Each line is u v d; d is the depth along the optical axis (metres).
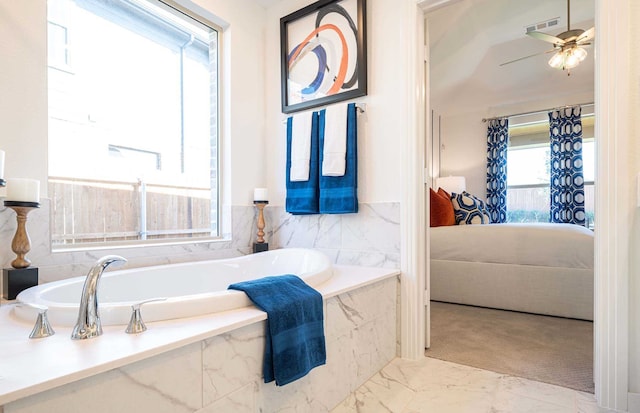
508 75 4.24
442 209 3.33
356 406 1.43
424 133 2.02
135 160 2.12
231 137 2.44
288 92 2.54
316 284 1.52
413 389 1.57
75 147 1.84
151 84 2.21
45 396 0.66
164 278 1.77
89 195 1.90
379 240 2.09
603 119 1.43
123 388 0.77
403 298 1.96
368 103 2.15
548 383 1.61
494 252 2.86
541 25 3.32
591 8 3.07
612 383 1.41
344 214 2.25
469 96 4.79
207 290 1.93
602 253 1.44
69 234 1.81
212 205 2.49
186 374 0.89
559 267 2.61
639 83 1.39
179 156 2.35
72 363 0.73
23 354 0.78
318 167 2.29
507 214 4.98
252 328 1.06
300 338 1.19
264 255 2.22
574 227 2.81
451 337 2.22
